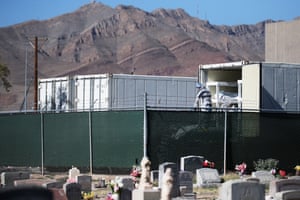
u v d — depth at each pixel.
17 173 31.28
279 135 38.53
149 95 51.38
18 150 42.41
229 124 37.59
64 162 39.66
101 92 50.38
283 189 25.11
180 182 28.62
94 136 38.25
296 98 43.75
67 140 39.59
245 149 37.75
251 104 43.19
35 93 59.00
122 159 37.00
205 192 29.98
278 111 38.91
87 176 30.62
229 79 50.16
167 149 36.19
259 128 38.16
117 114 37.22
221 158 37.25
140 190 23.66
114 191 24.66
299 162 38.78
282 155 38.50
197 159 35.00
